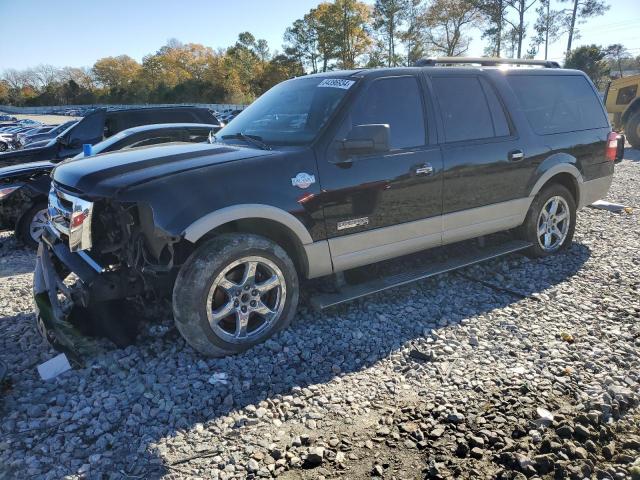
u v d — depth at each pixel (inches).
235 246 133.1
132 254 134.2
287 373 130.1
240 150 146.8
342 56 2711.6
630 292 175.8
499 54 1781.5
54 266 159.0
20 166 287.0
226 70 3410.4
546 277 191.5
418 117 167.6
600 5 1609.3
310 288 178.2
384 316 160.1
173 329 150.7
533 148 194.5
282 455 101.0
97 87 4461.1
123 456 101.7
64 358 135.9
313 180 144.1
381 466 97.3
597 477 92.0
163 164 136.7
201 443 105.0
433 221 171.8
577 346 140.0
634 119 602.5
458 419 109.5
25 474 97.0
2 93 4325.8
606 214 289.1
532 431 104.7
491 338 146.4
